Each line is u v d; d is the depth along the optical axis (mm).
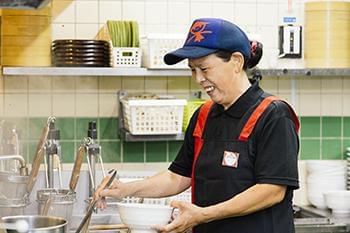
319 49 3912
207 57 2498
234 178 2562
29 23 3664
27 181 3055
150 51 3697
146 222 2529
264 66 3922
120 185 2771
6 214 2826
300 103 4281
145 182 2840
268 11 4195
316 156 4312
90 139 3459
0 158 3146
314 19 3912
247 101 2602
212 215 2447
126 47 3697
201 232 2654
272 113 2535
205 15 4141
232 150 2584
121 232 3225
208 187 2631
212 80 2533
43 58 3695
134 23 3719
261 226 2525
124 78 4062
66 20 3994
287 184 2469
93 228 3215
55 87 4008
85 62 3674
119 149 4074
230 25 2543
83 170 3729
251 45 2652
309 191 4180
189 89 4129
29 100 3982
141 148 4094
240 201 2443
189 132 2857
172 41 3703
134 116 3688
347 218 3779
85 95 4039
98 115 4055
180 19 4109
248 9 4180
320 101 4301
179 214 2480
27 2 2615
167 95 4094
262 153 2510
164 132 3740
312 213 3986
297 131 2611
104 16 4027
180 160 2908
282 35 3971
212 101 2807
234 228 2551
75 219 3543
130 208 2545
